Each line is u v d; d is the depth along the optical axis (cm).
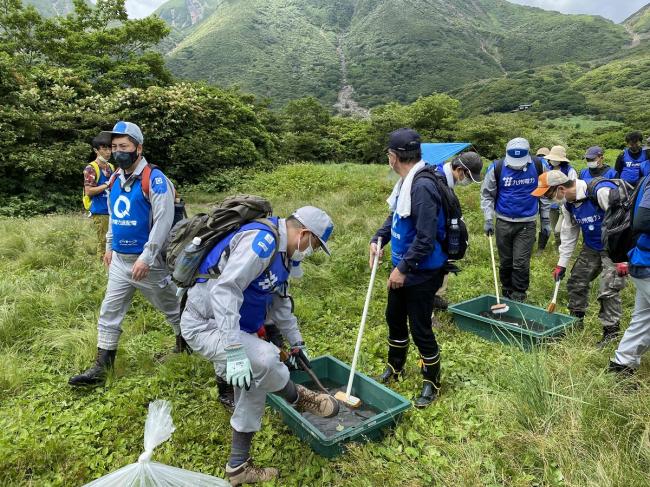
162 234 365
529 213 550
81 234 818
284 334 313
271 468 283
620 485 249
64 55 2083
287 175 1766
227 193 1733
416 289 336
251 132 2433
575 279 471
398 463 289
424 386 359
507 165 545
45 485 274
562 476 265
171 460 294
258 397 266
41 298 531
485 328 462
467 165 446
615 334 434
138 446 311
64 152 1464
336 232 881
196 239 253
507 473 278
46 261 684
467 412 340
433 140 3638
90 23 2359
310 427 293
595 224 438
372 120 3788
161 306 407
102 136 661
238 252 244
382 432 312
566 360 374
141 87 2147
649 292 323
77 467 286
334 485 277
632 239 335
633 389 330
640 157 767
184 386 375
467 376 390
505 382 363
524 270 563
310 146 3412
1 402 360
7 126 1412
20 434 313
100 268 654
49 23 2103
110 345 387
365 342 460
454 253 333
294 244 262
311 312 528
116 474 219
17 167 1379
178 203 396
